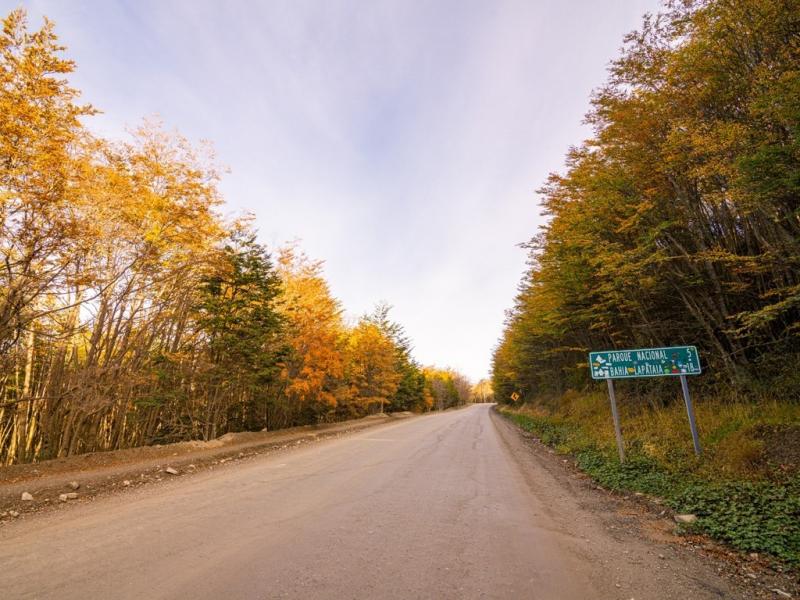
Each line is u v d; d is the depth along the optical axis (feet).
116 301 47.55
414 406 204.13
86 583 12.17
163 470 33.73
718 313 37.22
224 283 57.26
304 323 71.97
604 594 11.59
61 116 33.78
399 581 12.19
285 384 73.67
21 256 34.91
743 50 26.71
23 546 15.80
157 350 53.57
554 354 83.82
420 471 31.09
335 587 11.76
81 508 22.33
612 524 18.60
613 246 38.99
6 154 30.30
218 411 59.16
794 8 22.88
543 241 54.13
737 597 11.62
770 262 30.32
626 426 43.32
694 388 43.39
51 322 43.75
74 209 36.86
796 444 23.58
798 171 21.67
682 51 28.48
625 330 58.18
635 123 33.35
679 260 38.14
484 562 13.71
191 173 50.44
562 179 46.55
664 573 13.17
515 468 33.24
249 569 13.05
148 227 47.21
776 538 15.44
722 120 28.45
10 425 50.24
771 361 34.47
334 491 24.29
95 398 42.19
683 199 34.37
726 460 25.39
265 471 32.12
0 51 30.73
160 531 17.15
